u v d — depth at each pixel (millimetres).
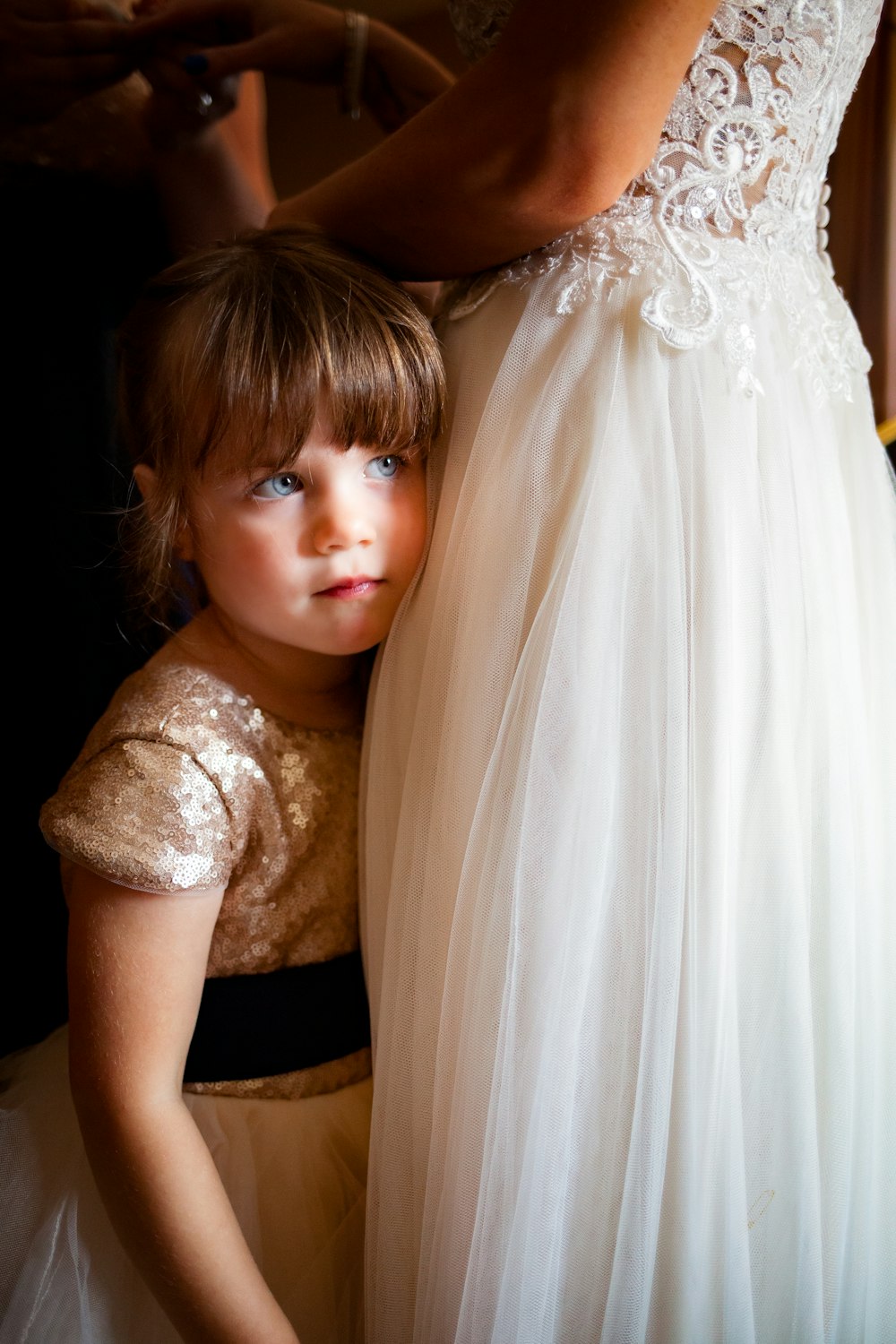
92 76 971
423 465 688
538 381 637
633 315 626
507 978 583
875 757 719
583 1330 597
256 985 723
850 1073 642
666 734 597
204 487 647
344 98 1060
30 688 1034
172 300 662
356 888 752
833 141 715
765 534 636
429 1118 635
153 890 627
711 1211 590
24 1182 710
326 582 646
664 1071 578
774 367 662
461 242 645
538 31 534
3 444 990
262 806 693
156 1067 635
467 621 631
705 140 618
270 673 726
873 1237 667
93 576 1044
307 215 715
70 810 641
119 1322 679
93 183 993
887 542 733
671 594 606
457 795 621
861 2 654
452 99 582
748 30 602
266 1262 691
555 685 596
